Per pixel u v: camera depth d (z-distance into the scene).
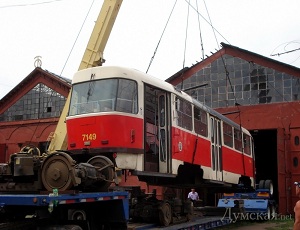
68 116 10.73
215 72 27.19
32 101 31.38
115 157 9.84
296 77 25.08
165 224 11.78
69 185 7.62
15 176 8.16
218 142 15.96
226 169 16.59
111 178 8.84
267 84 25.72
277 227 17.45
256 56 26.05
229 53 26.94
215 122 15.87
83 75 10.86
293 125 24.44
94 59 13.62
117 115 10.06
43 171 7.89
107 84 10.45
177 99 12.31
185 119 12.80
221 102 26.70
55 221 7.64
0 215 7.47
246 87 26.22
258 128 25.06
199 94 27.39
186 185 14.97
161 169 11.47
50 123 29.98
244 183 20.52
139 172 10.23
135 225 11.09
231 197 21.09
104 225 8.96
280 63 25.31
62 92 30.30
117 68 10.51
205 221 14.01
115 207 8.80
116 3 13.82
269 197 21.02
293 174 24.20
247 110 25.48
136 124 10.34
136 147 10.21
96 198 7.82
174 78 28.20
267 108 25.12
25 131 30.70
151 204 11.89
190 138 13.01
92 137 10.13
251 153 21.38
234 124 18.59
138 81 10.66
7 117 32.03
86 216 8.26
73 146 10.38
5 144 30.98
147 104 11.23
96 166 8.91
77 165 8.01
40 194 7.30
